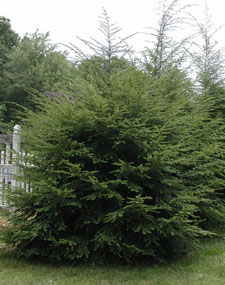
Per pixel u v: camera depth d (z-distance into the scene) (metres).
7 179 7.66
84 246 4.77
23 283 4.14
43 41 27.78
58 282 4.22
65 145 4.97
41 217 4.96
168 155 4.83
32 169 5.26
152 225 4.70
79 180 4.86
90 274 4.57
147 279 4.43
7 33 30.05
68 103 5.19
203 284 4.24
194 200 5.15
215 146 5.97
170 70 7.18
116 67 6.07
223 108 8.57
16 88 23.59
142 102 5.14
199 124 6.74
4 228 5.18
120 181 4.68
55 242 4.66
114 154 5.01
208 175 6.74
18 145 7.26
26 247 5.12
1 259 5.13
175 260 5.29
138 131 4.81
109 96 5.24
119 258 5.18
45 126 5.22
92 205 4.99
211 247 6.15
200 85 8.59
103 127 4.96
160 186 5.03
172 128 5.22
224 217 6.99
